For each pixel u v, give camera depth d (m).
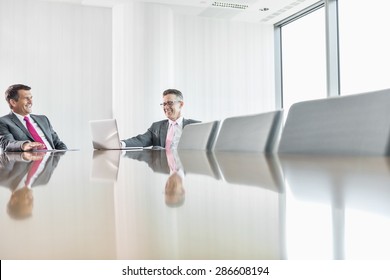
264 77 5.02
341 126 1.01
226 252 0.08
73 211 0.14
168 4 4.22
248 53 4.95
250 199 0.15
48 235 0.09
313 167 0.35
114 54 4.20
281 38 5.09
